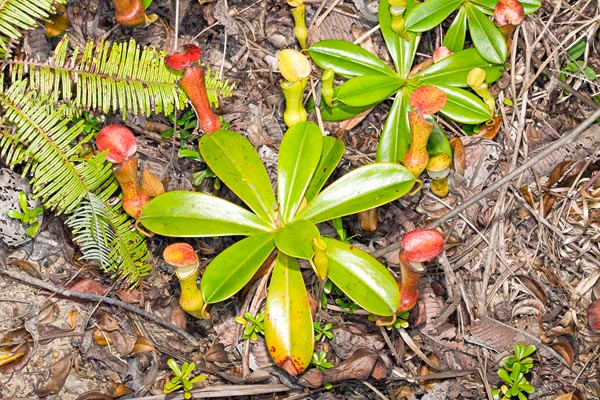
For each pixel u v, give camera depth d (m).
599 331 1.14
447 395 1.16
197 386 1.12
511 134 1.25
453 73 1.19
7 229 1.14
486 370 1.17
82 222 1.09
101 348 1.12
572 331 1.19
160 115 1.21
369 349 1.15
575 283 1.22
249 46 1.27
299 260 1.16
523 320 1.19
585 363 1.18
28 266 1.15
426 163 1.11
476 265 1.21
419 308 1.18
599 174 1.23
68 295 1.14
